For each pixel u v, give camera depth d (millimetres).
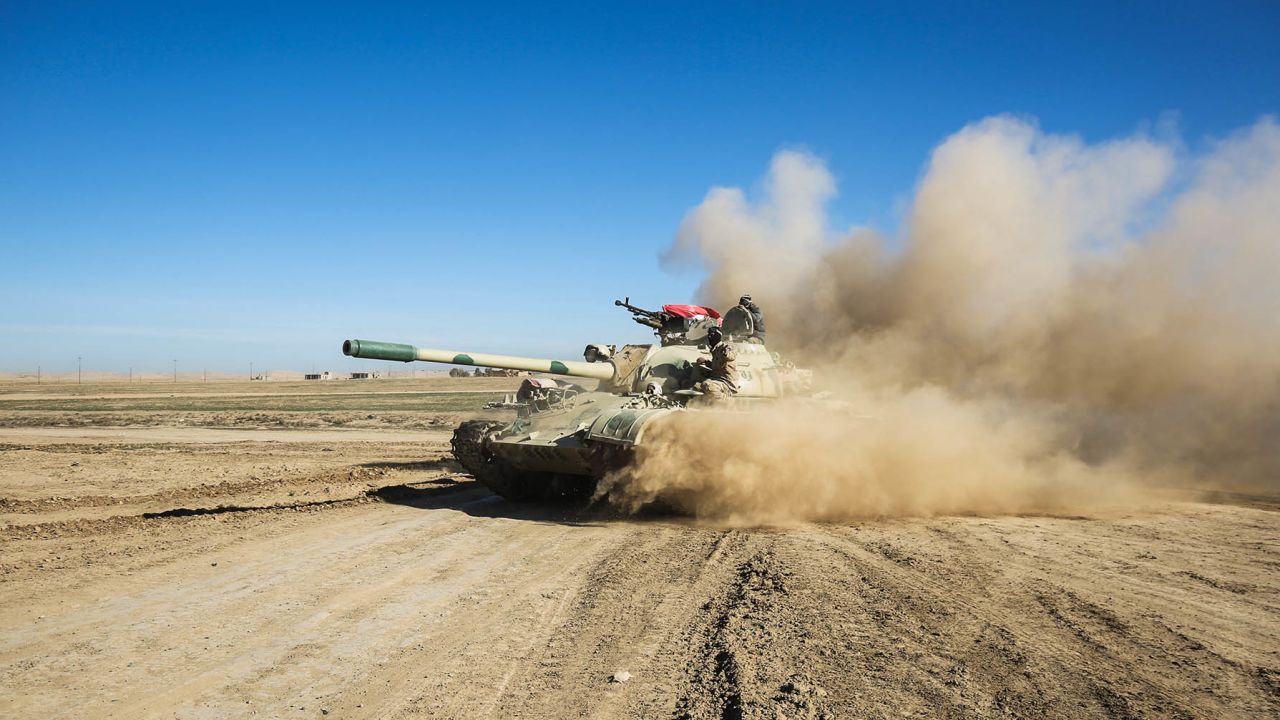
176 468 23188
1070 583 9102
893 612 7867
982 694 5738
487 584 9203
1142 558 10547
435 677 6242
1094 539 11953
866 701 5586
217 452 28812
